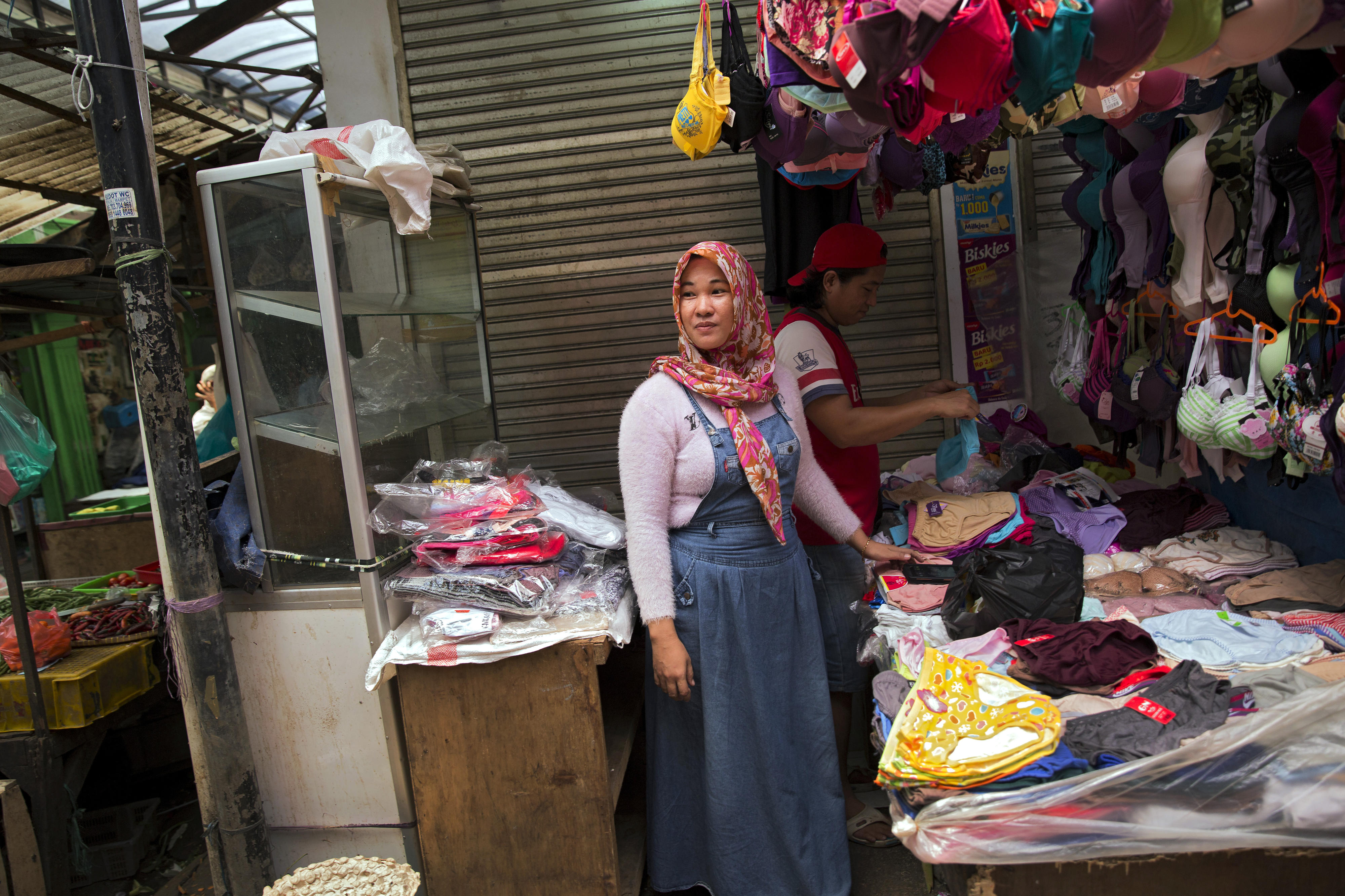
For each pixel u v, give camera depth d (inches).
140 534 178.2
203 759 87.7
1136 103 77.5
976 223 135.9
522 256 138.6
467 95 135.6
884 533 104.4
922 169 104.9
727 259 77.6
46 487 297.3
